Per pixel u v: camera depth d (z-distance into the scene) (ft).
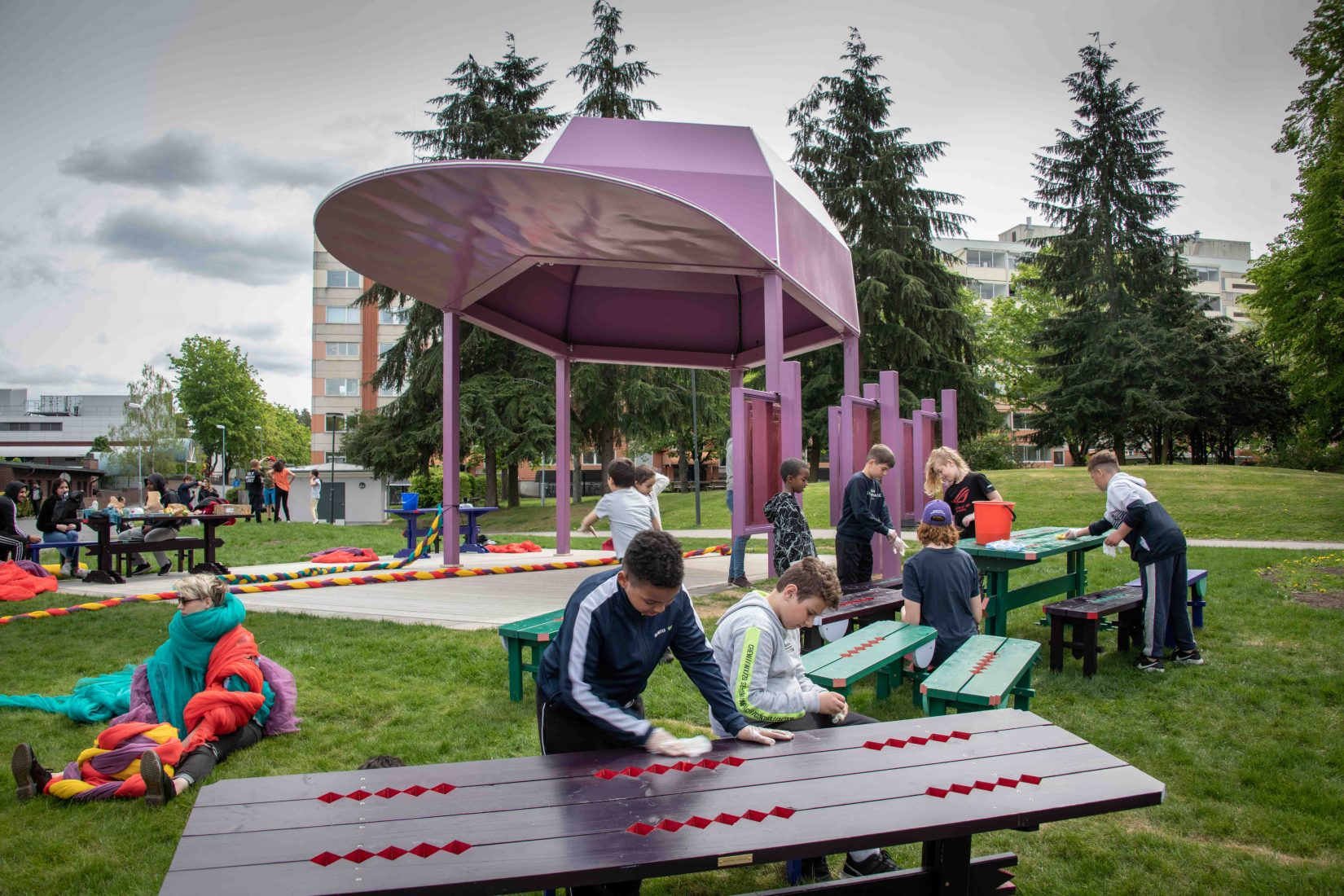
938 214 101.14
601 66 88.17
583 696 8.80
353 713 16.70
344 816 7.07
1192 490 65.92
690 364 48.16
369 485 102.32
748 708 10.59
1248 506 59.62
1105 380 115.24
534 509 97.60
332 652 21.07
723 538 58.90
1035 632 24.62
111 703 16.55
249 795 7.55
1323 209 79.87
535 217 27.48
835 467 29.12
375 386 93.81
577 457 103.24
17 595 30.55
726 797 7.47
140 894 10.18
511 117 85.40
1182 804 12.80
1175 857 11.17
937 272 99.19
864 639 15.75
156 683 15.08
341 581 32.91
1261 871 10.77
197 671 15.17
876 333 94.38
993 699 12.06
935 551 16.92
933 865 8.85
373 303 89.20
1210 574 33.60
